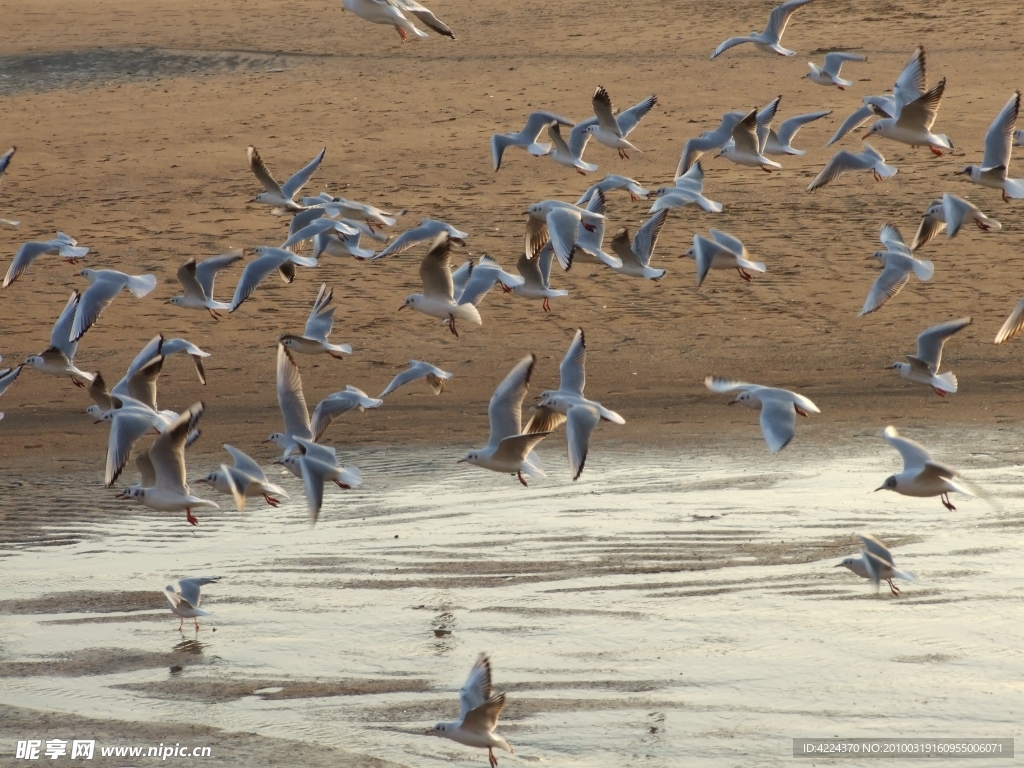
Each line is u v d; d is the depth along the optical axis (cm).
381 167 3341
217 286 2661
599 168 3278
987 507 1532
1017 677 1106
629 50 4353
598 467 1759
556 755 1005
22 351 2383
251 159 1955
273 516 1587
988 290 2566
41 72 4441
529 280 1617
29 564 1423
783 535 1455
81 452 1892
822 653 1158
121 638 1227
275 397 2147
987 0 4634
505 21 4853
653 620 1236
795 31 4456
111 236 2941
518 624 1238
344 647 1199
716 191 3109
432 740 1032
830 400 2070
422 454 1844
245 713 1082
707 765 987
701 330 2419
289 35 4803
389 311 2527
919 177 3125
